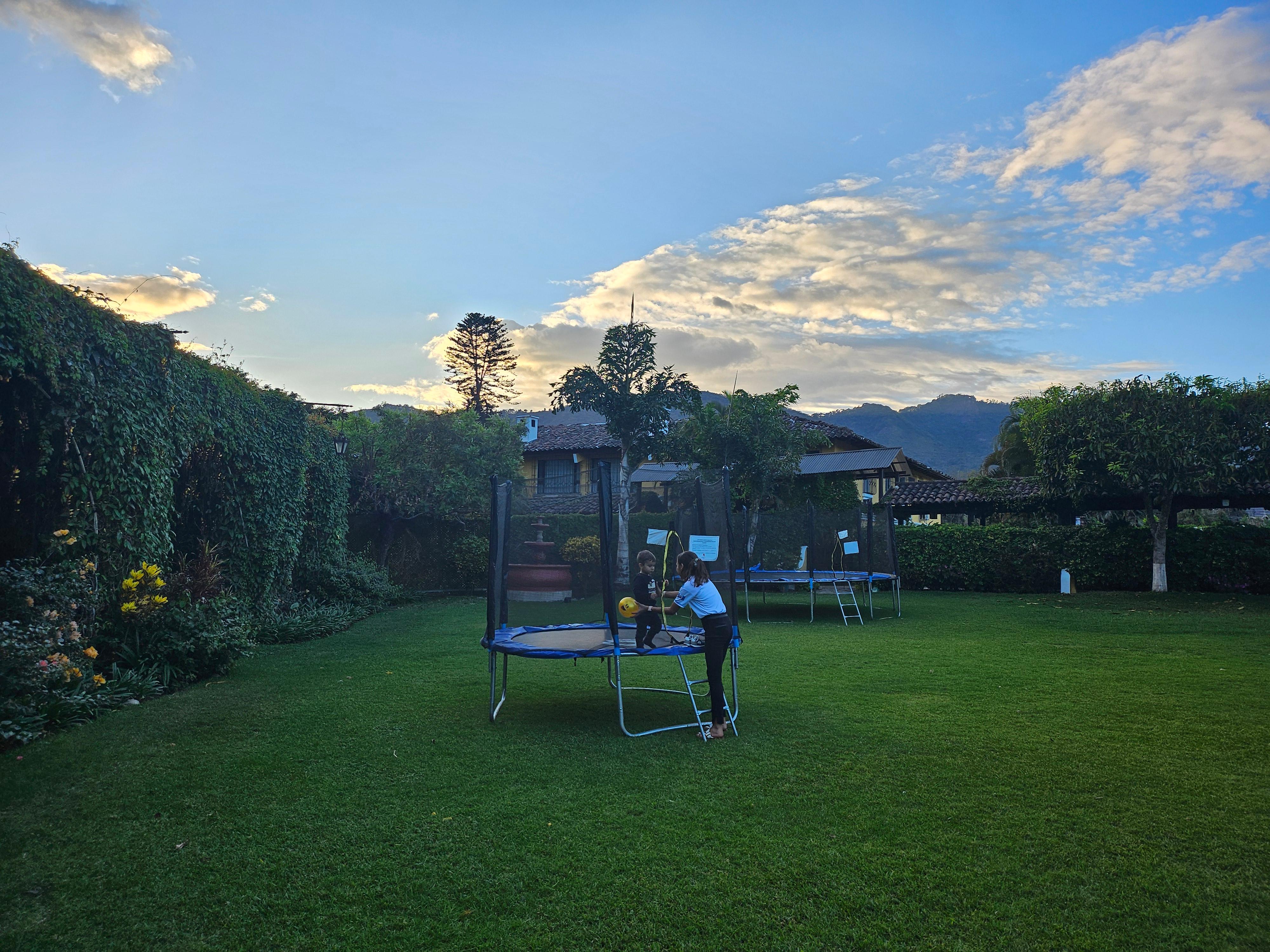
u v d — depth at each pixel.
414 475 19.75
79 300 7.36
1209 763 5.22
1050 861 3.76
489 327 52.84
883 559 16.91
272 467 11.84
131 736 5.84
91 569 7.46
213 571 10.16
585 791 4.73
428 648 10.65
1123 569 18.31
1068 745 5.66
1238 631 11.95
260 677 8.38
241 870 3.70
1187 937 3.11
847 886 3.53
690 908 3.35
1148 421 16.12
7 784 4.73
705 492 11.71
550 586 7.41
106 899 3.43
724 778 4.98
